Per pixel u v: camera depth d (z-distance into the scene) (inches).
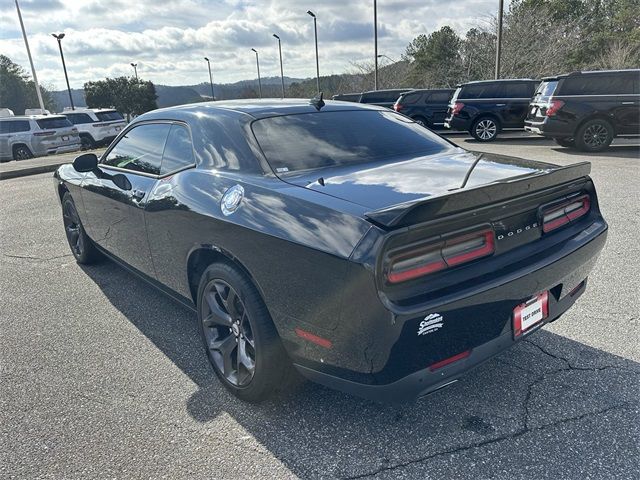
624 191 269.3
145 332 133.7
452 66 1284.4
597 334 121.1
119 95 1950.1
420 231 72.7
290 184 93.0
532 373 106.7
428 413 95.4
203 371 113.6
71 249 194.9
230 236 93.6
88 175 158.6
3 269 187.9
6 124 625.0
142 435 91.9
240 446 88.3
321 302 78.1
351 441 88.7
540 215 91.4
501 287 79.5
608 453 82.7
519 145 515.5
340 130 116.6
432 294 74.0
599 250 104.6
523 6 1218.6
